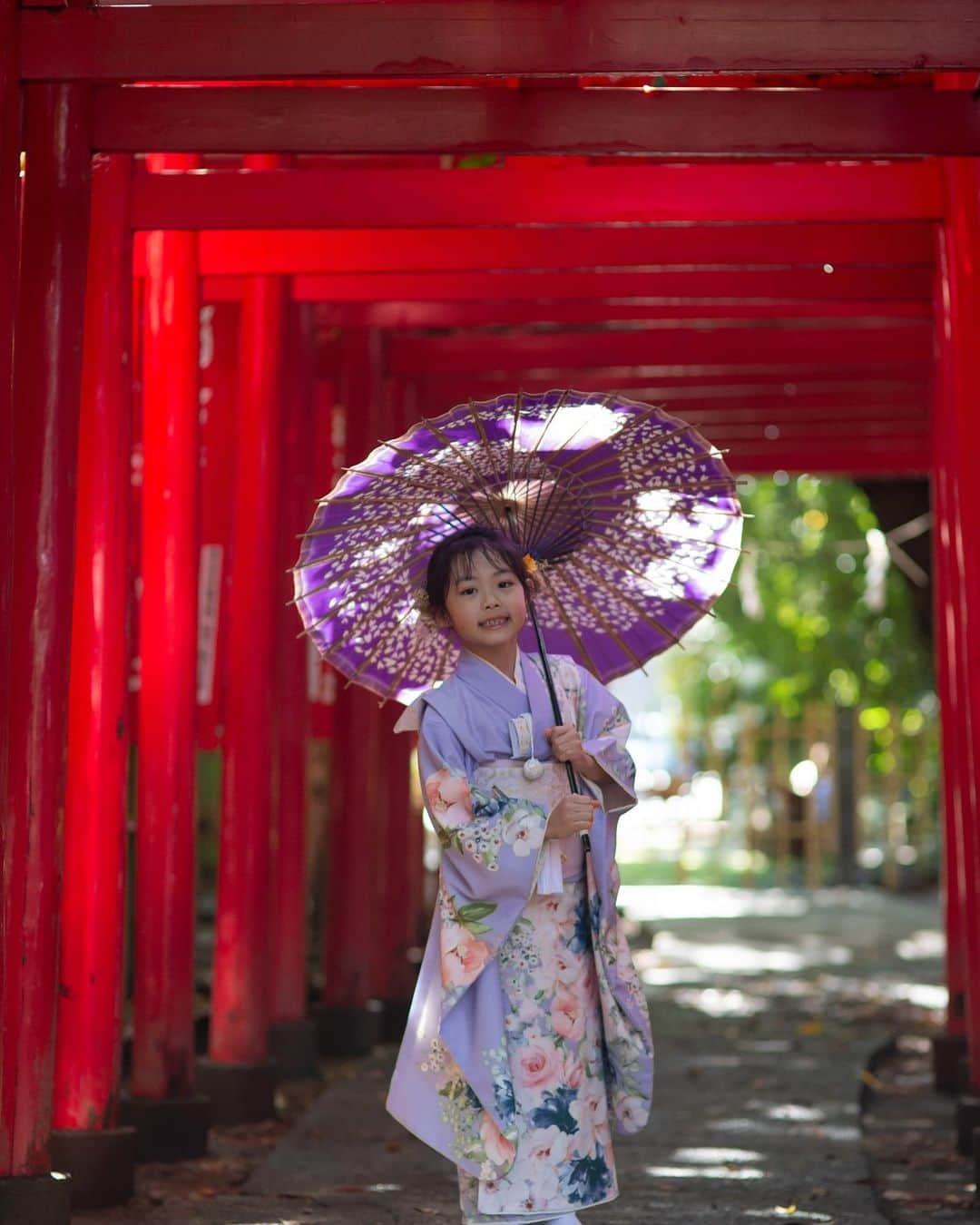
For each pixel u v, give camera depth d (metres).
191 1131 5.60
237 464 6.73
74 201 4.56
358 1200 4.91
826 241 6.21
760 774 21.03
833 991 10.78
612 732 3.73
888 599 18.83
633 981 3.59
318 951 11.17
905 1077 7.76
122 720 5.18
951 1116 6.70
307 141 4.68
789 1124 6.17
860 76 5.99
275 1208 4.82
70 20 4.28
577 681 3.72
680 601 4.01
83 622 5.17
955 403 5.35
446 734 3.55
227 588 6.84
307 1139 5.87
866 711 20.69
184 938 5.69
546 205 5.56
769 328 8.70
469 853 3.46
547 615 4.03
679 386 9.87
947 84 5.84
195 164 6.58
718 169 5.55
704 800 23.17
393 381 9.20
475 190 5.55
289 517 7.55
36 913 4.34
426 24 4.23
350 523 3.76
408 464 3.72
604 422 3.74
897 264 6.23
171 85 4.76
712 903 17.94
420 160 7.10
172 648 5.74
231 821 6.58
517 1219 3.44
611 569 3.97
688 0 4.20
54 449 4.47
